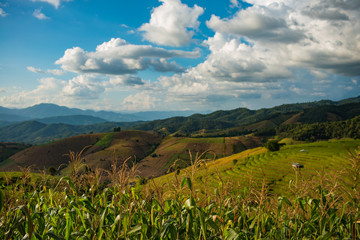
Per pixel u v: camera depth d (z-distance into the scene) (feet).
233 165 278.46
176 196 15.08
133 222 15.08
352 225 14.42
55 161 573.33
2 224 12.85
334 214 14.42
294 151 326.03
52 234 12.18
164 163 535.19
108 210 14.43
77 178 14.96
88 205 13.99
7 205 13.84
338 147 308.19
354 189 13.93
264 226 16.63
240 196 16.78
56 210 15.46
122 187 12.71
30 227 10.91
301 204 15.90
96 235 13.15
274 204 18.83
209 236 14.87
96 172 14.15
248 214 17.03
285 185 150.51
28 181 17.04
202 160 13.53
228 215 16.35
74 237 13.24
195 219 14.55
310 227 16.49
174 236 12.97
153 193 15.72
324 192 15.51
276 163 253.24
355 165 14.01
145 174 363.97
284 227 15.67
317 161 234.38
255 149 429.38
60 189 18.54
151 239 13.05
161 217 14.44
